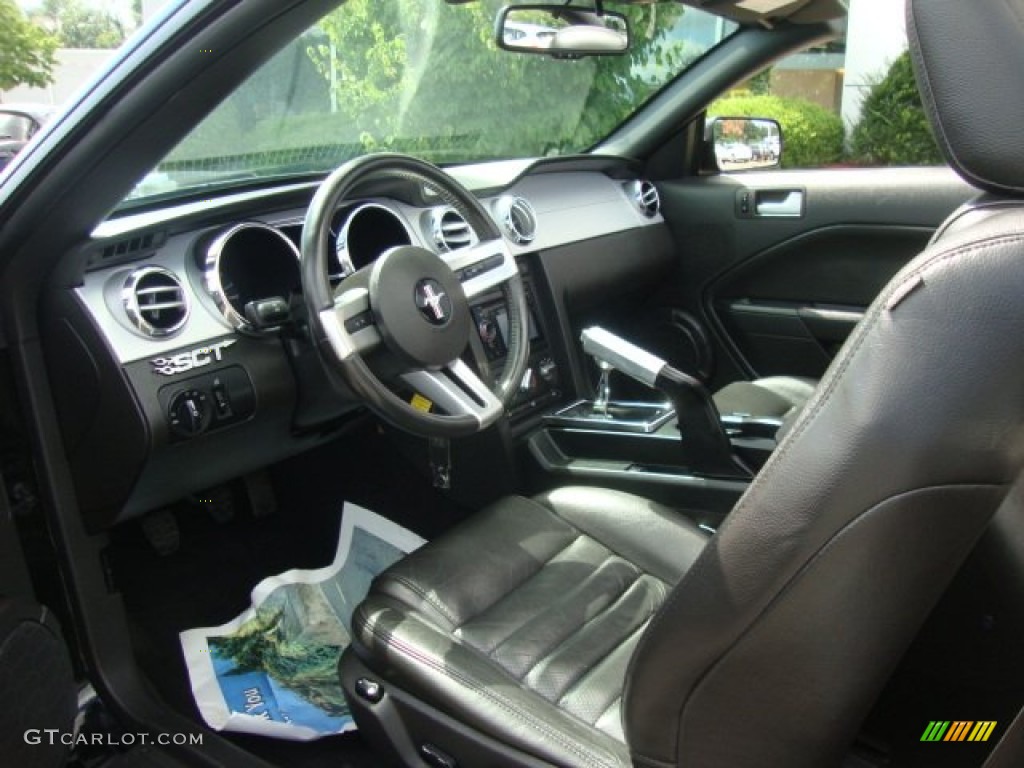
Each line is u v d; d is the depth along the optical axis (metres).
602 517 1.60
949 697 1.05
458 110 2.67
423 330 1.47
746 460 1.84
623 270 2.51
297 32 1.21
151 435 1.52
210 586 2.10
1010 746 0.87
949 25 0.73
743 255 2.60
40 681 1.35
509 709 1.17
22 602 1.34
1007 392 0.70
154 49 1.17
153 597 2.04
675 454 1.96
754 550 0.79
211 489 2.21
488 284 1.65
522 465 2.14
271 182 1.99
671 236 2.71
